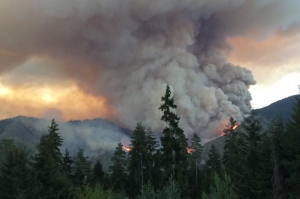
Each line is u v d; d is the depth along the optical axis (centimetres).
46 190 5509
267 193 3931
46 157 5781
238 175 4622
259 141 4616
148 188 3262
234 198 3966
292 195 3566
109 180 7762
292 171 3728
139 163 7200
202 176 8094
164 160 4928
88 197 4353
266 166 4019
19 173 5162
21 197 4712
